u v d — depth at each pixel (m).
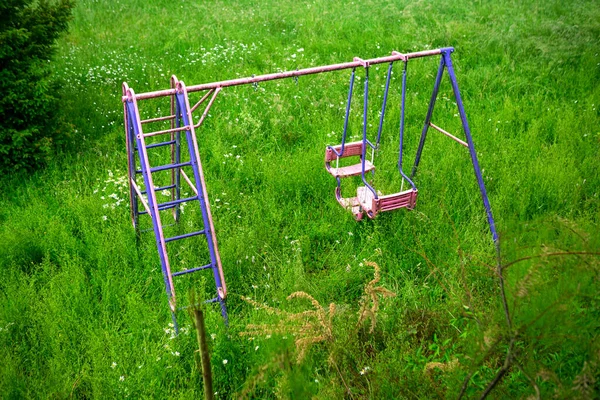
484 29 11.30
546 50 10.09
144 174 4.54
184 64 9.94
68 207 6.18
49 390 3.99
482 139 7.46
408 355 4.09
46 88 7.02
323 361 4.11
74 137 7.62
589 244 3.00
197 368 4.19
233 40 11.14
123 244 5.53
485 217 5.85
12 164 6.93
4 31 6.94
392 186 6.48
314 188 6.56
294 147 7.63
